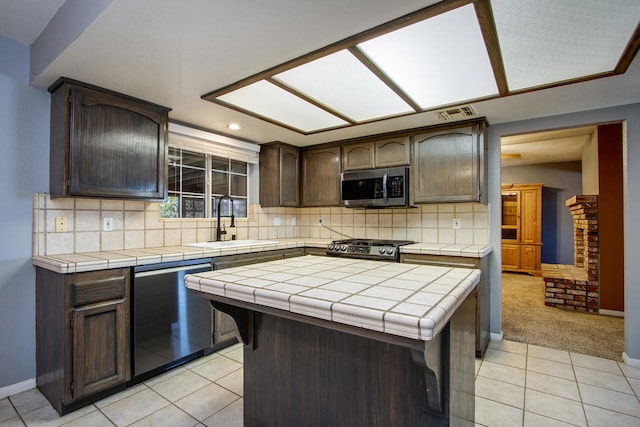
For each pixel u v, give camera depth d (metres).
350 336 1.28
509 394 2.10
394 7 1.34
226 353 2.68
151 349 2.19
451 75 1.95
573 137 4.51
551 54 1.70
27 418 1.81
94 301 1.92
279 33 1.54
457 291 1.09
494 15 1.37
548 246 6.58
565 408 1.94
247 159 3.65
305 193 3.92
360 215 3.87
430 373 1.01
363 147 3.45
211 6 1.34
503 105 2.49
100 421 1.79
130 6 1.34
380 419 1.21
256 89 2.18
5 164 2.02
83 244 2.34
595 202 3.96
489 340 3.02
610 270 3.83
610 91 2.21
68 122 2.03
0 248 2.00
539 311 3.97
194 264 2.44
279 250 3.22
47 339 1.99
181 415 1.85
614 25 1.43
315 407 1.37
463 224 3.21
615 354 2.71
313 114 2.69
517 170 6.81
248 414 1.59
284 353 1.46
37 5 1.71
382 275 1.39
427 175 3.05
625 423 1.80
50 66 1.88
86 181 2.10
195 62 1.82
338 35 1.55
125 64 1.85
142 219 2.69
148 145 2.42
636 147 2.47
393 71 1.90
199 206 3.26
